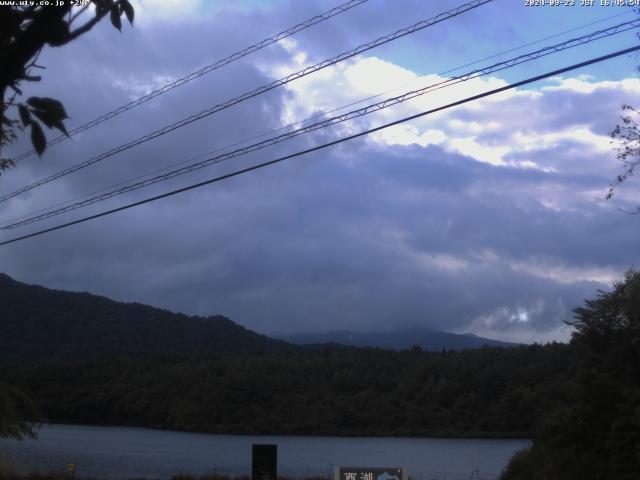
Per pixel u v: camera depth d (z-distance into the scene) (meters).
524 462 28.66
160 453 69.56
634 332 27.06
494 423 100.31
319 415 107.00
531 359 109.12
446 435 100.44
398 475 18.33
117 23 3.49
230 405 109.81
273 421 108.06
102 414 113.44
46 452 66.81
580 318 28.91
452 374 112.75
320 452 73.69
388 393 114.50
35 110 3.09
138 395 114.62
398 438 100.69
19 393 31.94
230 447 80.06
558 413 29.03
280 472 50.09
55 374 117.81
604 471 23.86
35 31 3.01
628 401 24.69
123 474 45.06
